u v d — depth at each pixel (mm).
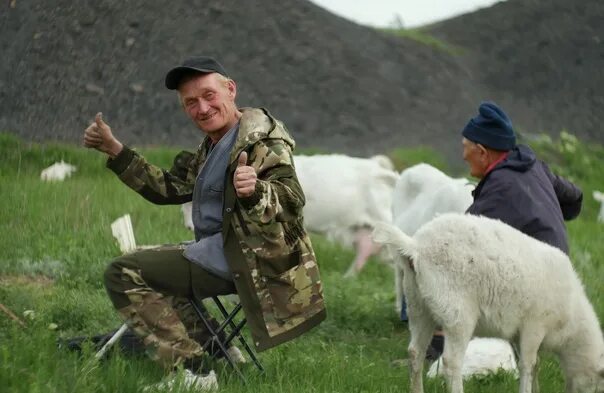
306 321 5379
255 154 5328
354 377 5953
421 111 23875
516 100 25844
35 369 4809
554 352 5922
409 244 5418
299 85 23484
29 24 20688
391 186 10195
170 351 5383
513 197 6008
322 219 10102
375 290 9500
